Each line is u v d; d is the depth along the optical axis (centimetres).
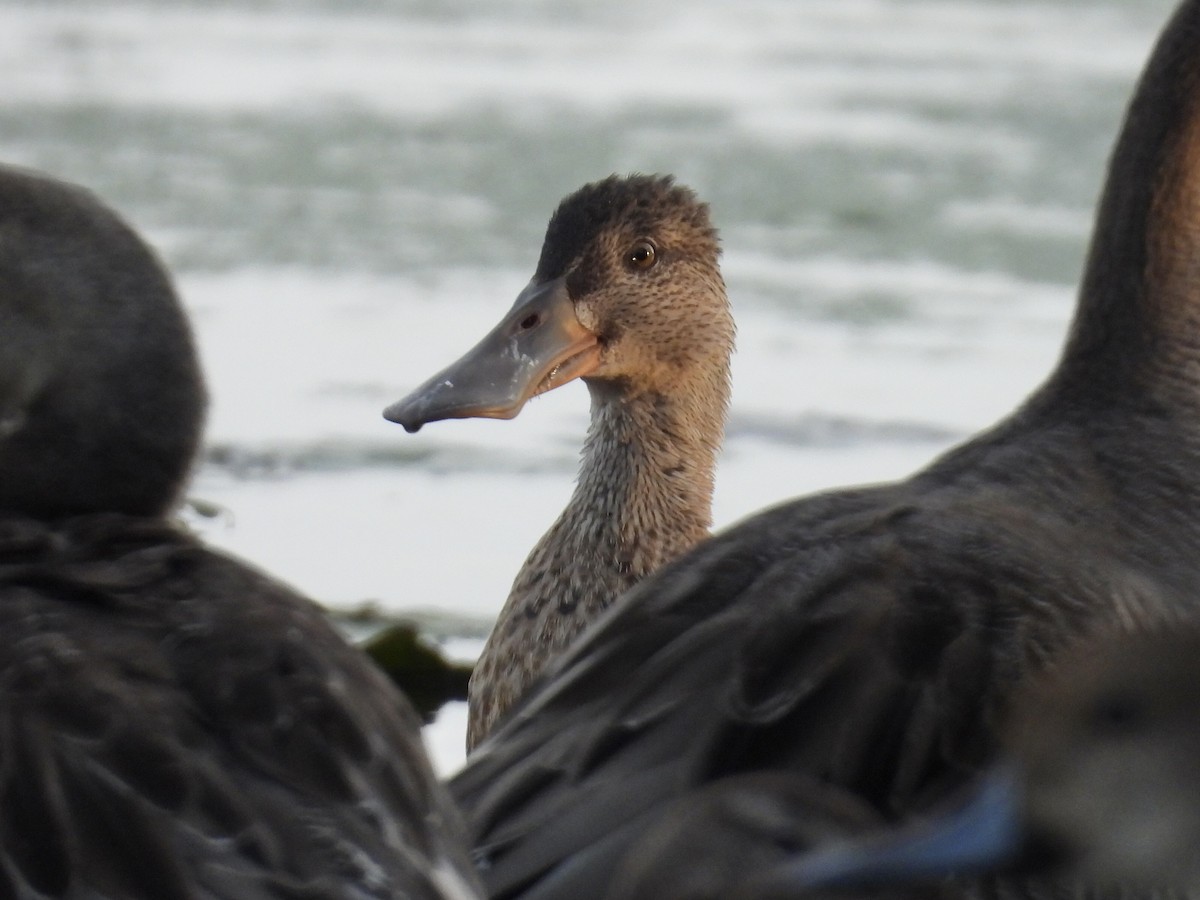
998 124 2827
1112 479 848
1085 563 756
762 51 3319
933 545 735
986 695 679
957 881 620
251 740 527
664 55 3297
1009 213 2422
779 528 752
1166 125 948
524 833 626
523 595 1094
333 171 2531
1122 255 936
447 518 1462
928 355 1905
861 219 2383
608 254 1123
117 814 500
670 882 592
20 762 510
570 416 1730
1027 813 539
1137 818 535
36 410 657
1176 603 789
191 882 488
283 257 2164
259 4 3638
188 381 672
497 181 2503
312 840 506
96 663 536
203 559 587
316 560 1388
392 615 1296
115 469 662
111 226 671
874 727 663
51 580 567
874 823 616
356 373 1808
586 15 3634
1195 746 535
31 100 2833
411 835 527
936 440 1692
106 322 661
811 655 677
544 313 1120
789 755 649
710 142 2709
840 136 2752
